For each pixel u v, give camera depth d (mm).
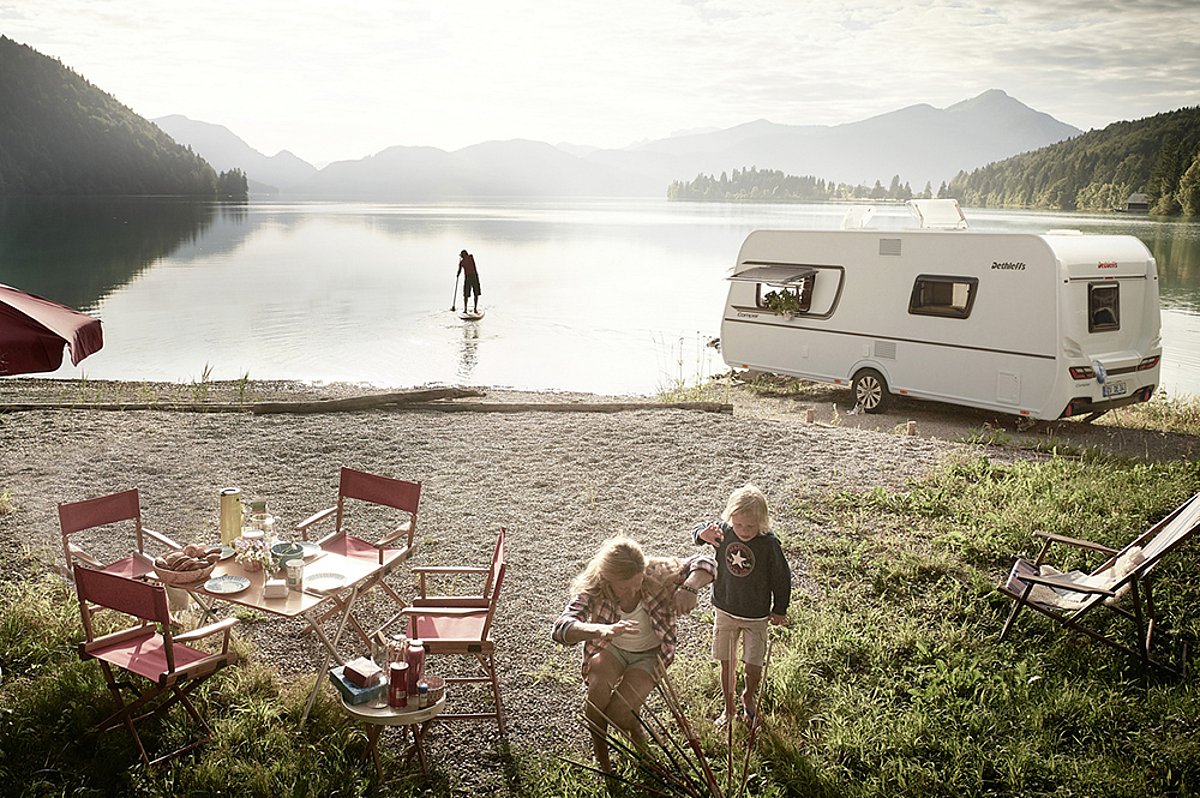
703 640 6602
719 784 4816
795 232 16250
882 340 15062
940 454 11445
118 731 5125
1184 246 51094
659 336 23594
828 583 7500
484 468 10664
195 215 105000
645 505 9500
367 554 6320
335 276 37344
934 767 5055
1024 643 6461
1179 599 6906
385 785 4801
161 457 10680
